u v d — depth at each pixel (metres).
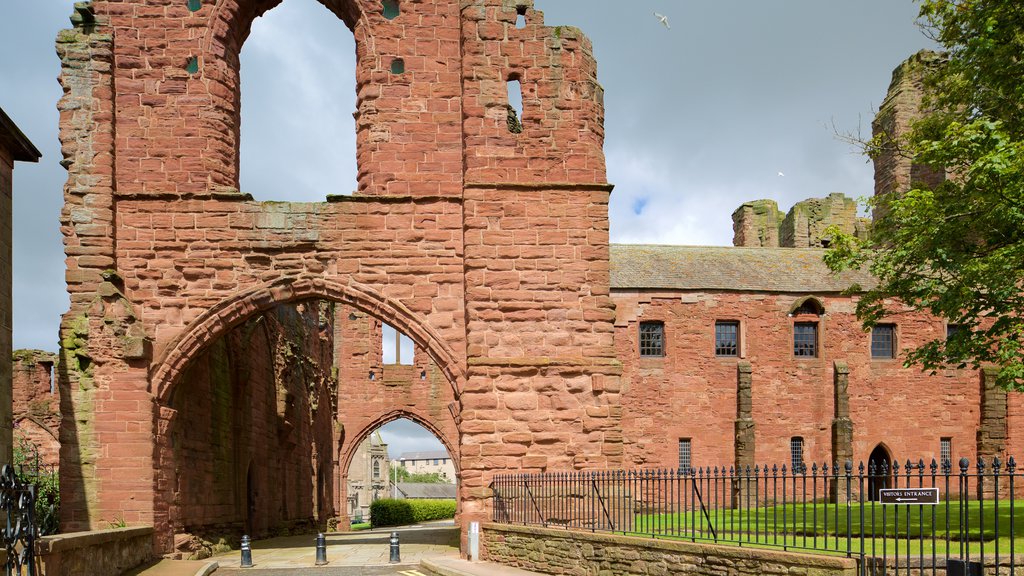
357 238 21.53
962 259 19.05
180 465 22.36
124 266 21.25
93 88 21.38
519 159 21.62
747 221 50.97
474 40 21.86
